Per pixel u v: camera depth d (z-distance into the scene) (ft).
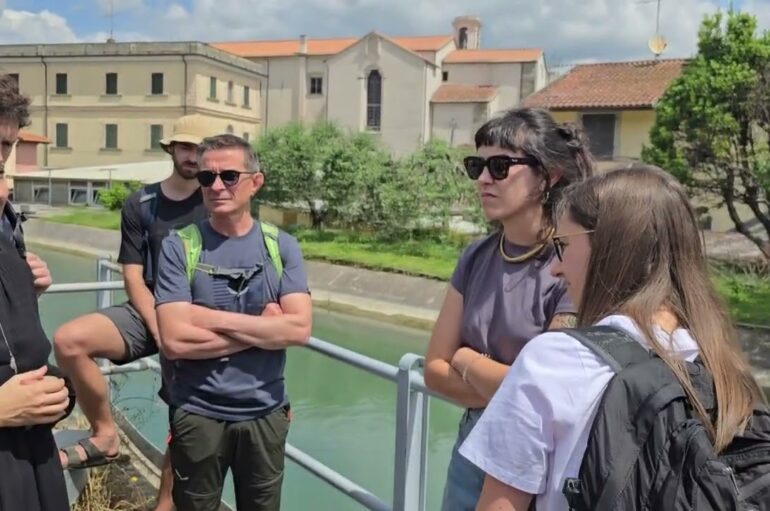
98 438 10.62
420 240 78.28
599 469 3.89
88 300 40.88
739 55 53.78
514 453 4.29
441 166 79.71
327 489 22.07
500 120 6.61
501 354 6.51
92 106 150.30
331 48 170.09
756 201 54.70
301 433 27.91
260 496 8.93
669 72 85.81
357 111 158.61
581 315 4.67
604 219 4.57
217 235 8.83
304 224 90.74
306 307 8.91
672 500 3.72
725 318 4.54
